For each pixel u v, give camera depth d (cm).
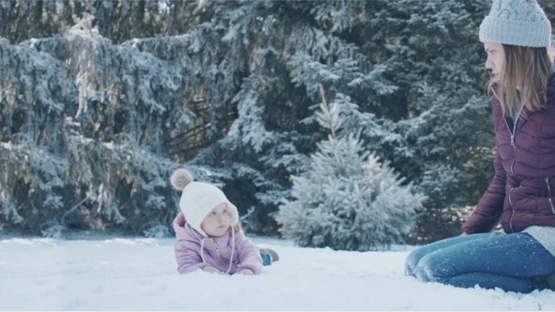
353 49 1070
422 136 1015
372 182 726
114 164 975
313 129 1133
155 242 848
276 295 224
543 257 270
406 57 1057
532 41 271
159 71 1043
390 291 241
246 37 1073
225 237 328
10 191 934
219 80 1116
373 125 1014
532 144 272
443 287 254
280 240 955
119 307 201
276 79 1095
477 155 1059
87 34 934
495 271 271
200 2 1082
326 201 715
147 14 1172
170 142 1166
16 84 936
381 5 1068
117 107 1025
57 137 1008
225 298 216
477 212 323
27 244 662
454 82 1016
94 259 429
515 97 275
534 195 277
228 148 1091
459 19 1002
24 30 1093
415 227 834
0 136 989
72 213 1052
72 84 1021
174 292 228
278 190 1087
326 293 233
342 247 708
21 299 220
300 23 1088
